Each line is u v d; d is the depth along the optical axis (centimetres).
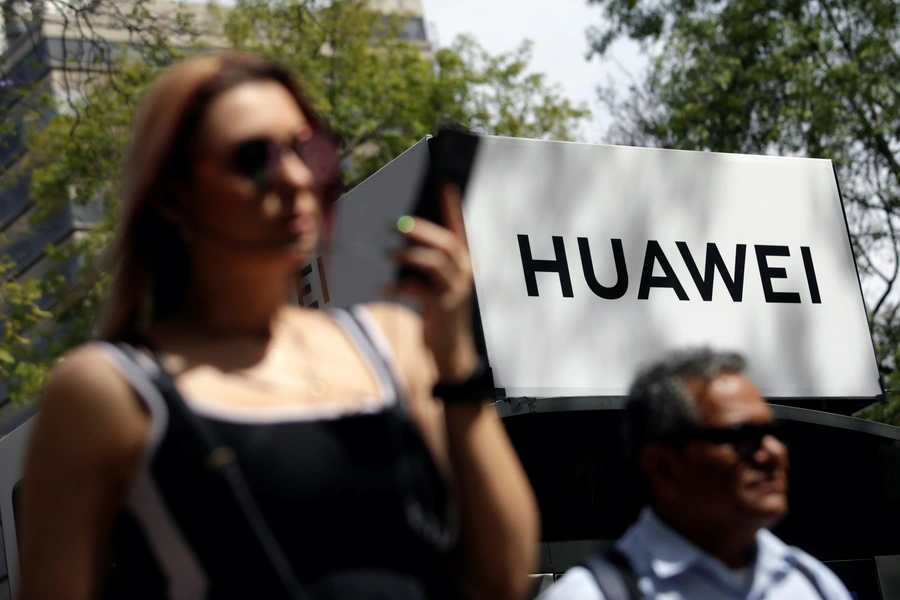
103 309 214
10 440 739
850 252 683
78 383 190
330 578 186
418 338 219
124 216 208
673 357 333
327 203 213
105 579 207
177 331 206
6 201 2567
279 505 185
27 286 1647
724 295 644
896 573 634
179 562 185
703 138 1762
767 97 1808
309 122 213
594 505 591
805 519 630
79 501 188
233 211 199
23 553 191
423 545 197
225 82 204
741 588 318
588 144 639
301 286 654
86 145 1559
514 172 617
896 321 1753
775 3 1842
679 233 648
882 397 663
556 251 614
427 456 203
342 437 193
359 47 2177
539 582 571
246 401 192
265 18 1969
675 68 1825
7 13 1237
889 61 1772
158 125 203
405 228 203
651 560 317
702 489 317
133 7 1293
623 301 621
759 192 673
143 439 187
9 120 1608
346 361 208
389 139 2203
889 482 641
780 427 326
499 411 581
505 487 206
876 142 1755
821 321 663
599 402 595
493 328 590
